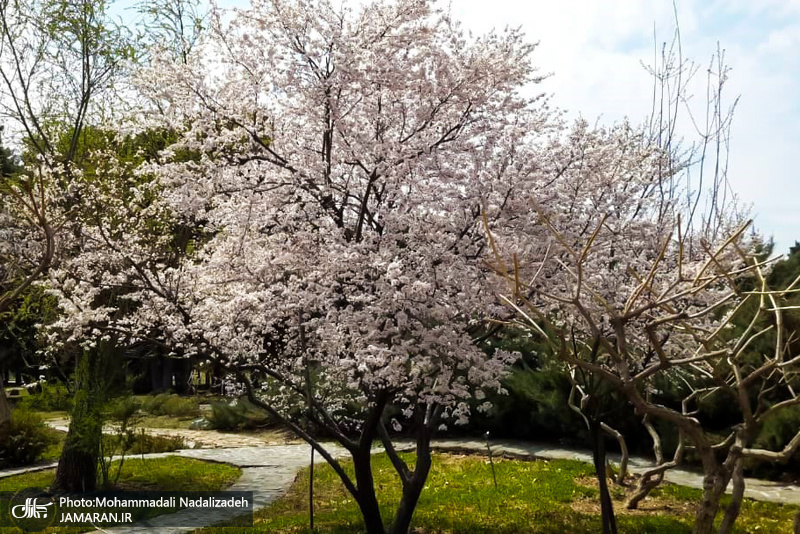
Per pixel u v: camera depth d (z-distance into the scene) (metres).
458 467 11.66
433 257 5.75
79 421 9.34
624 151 7.41
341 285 6.01
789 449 3.66
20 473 11.34
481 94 6.33
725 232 7.98
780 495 8.93
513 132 6.37
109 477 10.73
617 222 7.26
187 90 6.38
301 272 6.47
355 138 6.16
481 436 14.66
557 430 13.43
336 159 6.47
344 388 9.70
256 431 17.19
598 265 6.96
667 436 11.26
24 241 7.86
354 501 8.99
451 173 6.21
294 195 6.38
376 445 14.05
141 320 7.14
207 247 7.46
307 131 6.69
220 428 17.83
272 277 6.58
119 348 9.55
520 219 6.29
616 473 10.41
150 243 8.09
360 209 6.36
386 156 6.05
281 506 8.91
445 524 7.52
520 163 6.33
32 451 12.35
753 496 8.88
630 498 8.58
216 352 6.39
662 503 8.61
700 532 3.78
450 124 6.57
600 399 6.42
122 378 10.00
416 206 6.20
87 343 8.18
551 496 8.95
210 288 6.73
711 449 3.90
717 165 10.14
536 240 6.19
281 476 11.16
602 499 6.30
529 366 14.68
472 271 5.88
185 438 16.08
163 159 6.85
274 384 9.69
